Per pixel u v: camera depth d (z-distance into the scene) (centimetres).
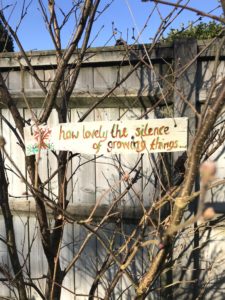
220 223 241
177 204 122
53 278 191
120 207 259
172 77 238
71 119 266
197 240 248
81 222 157
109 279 268
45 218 190
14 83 273
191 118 237
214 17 106
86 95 257
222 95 108
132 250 181
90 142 171
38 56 260
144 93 246
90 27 192
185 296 252
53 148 177
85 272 275
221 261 234
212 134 210
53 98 183
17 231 288
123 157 257
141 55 235
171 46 237
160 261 143
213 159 237
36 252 286
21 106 276
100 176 264
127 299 263
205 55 231
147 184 251
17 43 196
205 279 249
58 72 179
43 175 275
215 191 240
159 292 258
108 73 254
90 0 173
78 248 274
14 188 285
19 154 282
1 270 205
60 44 201
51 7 192
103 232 264
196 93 236
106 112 259
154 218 246
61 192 201
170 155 242
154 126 161
